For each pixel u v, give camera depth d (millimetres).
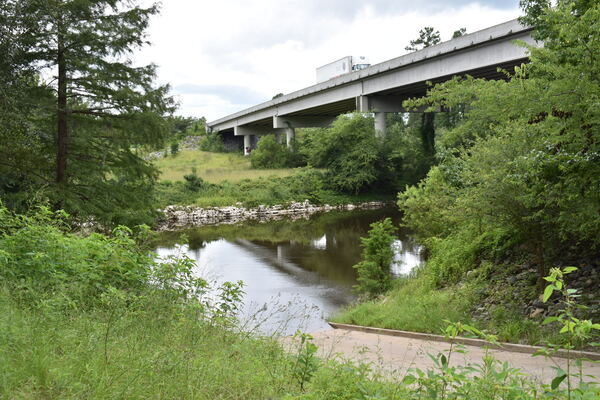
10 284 5617
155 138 17812
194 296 7531
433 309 11078
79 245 7484
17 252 6719
